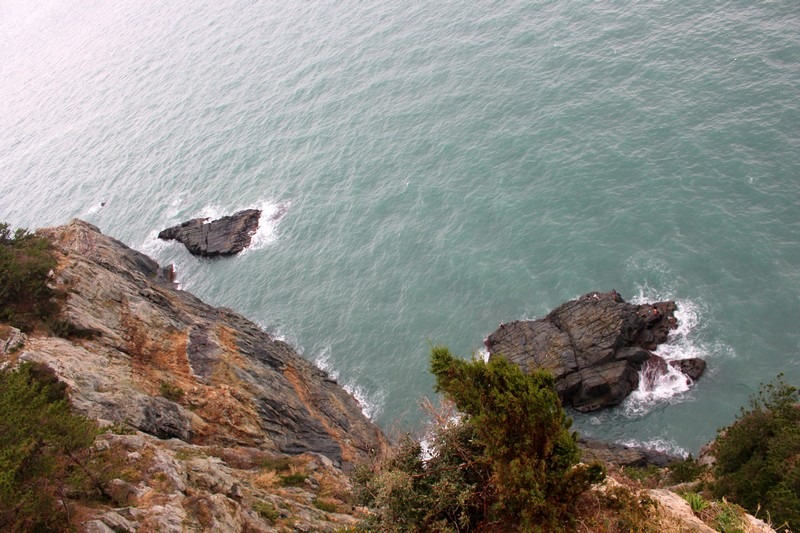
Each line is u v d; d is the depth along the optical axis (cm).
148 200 8800
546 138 6800
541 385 1377
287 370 4950
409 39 10031
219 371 4109
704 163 5691
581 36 8212
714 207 5275
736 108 6109
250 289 6631
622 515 1339
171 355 4047
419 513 1423
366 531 1544
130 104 11925
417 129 7894
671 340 4506
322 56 10625
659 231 5269
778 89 6122
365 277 6194
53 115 12925
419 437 2359
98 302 4044
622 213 5562
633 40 7706
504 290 5388
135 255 6662
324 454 3925
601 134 6525
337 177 7731
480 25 9531
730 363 4297
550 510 1270
